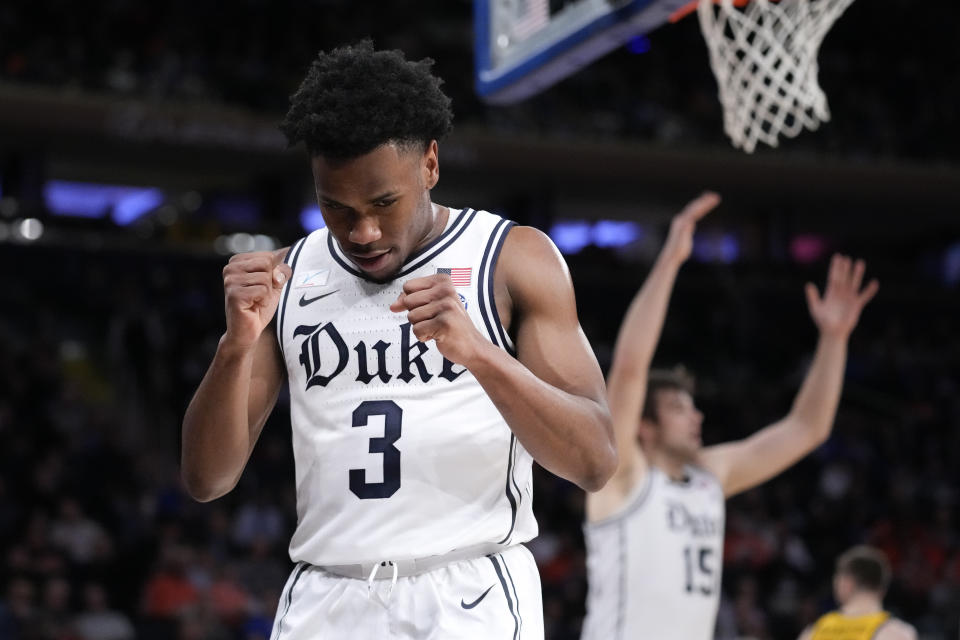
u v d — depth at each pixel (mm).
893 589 23328
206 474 3953
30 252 29062
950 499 28406
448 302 3447
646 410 8156
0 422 22609
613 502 7961
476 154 31109
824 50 36531
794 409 8453
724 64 7504
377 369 3875
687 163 32469
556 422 3568
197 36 30328
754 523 24594
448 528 3779
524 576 3926
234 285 3688
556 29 8203
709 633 7992
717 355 33500
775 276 35406
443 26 34562
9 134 28500
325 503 3871
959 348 35906
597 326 33062
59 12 28531
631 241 39562
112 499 21391
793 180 33969
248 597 18531
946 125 34812
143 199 35656
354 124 3535
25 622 16328
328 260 4125
